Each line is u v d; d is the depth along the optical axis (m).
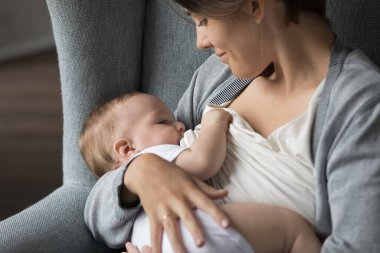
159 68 1.42
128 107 1.28
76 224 1.25
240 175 1.06
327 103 0.97
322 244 1.00
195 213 1.00
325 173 0.97
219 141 1.09
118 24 1.37
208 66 1.30
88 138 1.31
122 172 1.10
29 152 2.75
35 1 4.12
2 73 3.74
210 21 0.98
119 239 1.16
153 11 1.42
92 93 1.38
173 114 1.36
